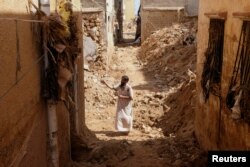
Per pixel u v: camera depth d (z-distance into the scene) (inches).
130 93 360.2
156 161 269.9
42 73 171.9
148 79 576.4
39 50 167.5
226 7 204.5
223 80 208.8
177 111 388.2
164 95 463.8
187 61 566.9
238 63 178.1
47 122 182.7
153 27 817.5
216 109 226.8
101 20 597.3
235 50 186.1
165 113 414.0
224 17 204.8
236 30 184.9
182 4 798.5
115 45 940.0
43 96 173.2
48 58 171.9
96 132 369.4
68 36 194.1
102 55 591.2
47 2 174.2
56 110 193.3
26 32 144.3
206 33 258.7
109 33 674.2
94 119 411.5
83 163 263.3
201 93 271.4
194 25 714.2
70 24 225.6
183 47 629.9
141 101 453.4
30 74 149.4
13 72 124.5
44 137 176.9
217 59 223.3
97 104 452.4
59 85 175.3
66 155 236.2
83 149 285.4
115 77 590.9
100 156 278.4
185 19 770.8
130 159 275.6
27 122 142.9
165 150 292.0
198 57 290.5
